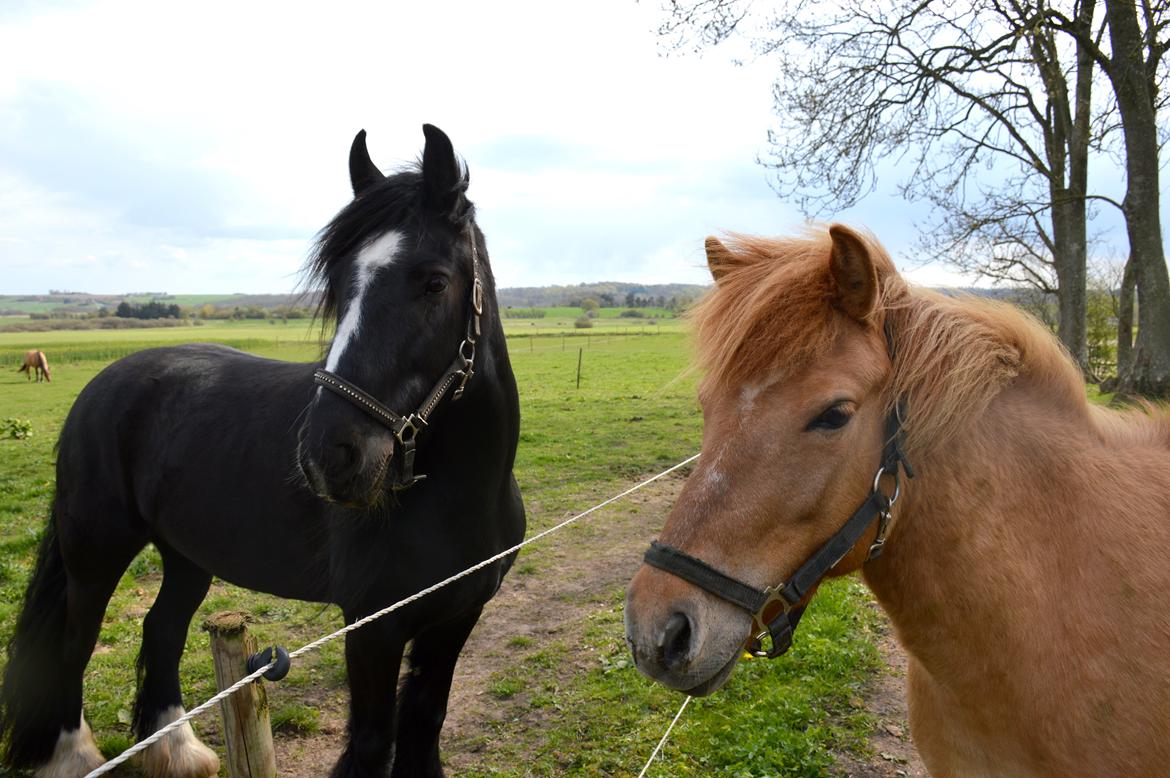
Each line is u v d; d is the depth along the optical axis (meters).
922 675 2.15
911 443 1.84
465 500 2.88
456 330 2.78
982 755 1.97
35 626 3.66
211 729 4.25
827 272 1.81
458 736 4.03
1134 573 1.80
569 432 13.61
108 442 3.62
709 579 1.75
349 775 2.85
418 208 2.73
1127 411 2.33
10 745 3.58
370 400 2.53
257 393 3.49
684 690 1.74
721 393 1.86
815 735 3.82
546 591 6.06
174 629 3.86
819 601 5.43
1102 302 22.25
